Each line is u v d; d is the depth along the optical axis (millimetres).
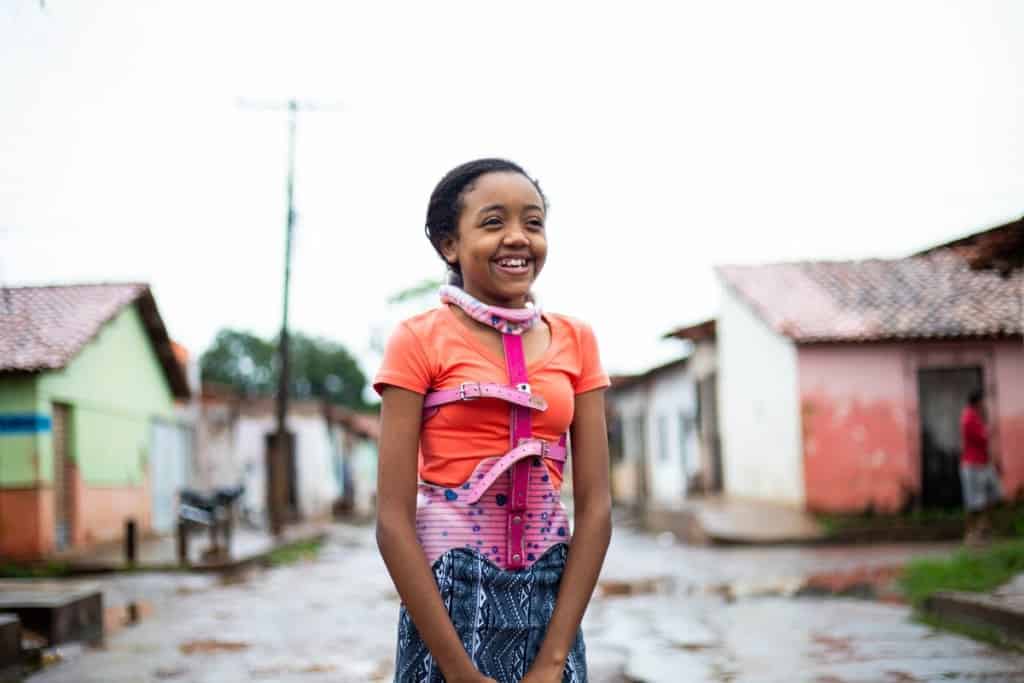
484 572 2115
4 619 6328
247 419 30312
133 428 18891
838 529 15125
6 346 14625
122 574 13469
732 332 19812
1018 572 8031
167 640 7562
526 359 2182
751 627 7258
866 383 16422
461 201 2254
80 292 17781
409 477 2115
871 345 16422
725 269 19734
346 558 17000
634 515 24484
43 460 14555
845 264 19594
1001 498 15578
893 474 16312
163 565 13789
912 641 6266
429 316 2221
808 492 16266
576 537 2188
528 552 2160
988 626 6434
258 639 7551
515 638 2121
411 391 2143
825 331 16234
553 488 2195
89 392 16500
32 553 14289
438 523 2141
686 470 23922
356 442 38250
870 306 17250
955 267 18625
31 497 14406
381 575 13180
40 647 6613
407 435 2125
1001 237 7211
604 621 7902
